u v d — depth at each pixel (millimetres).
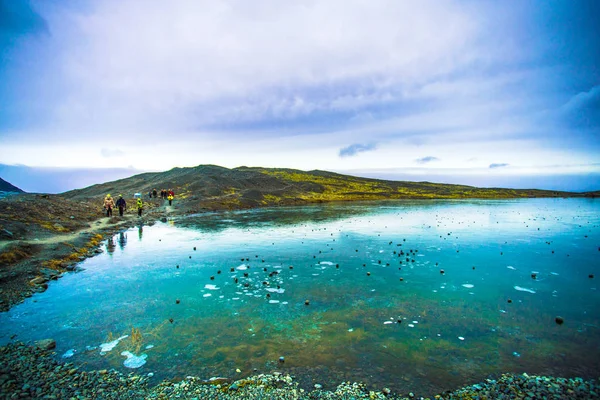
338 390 8227
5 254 18906
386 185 137375
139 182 93062
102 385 8430
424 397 7973
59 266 19875
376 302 14297
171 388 8328
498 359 9711
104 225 36219
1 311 13328
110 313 13242
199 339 11000
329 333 11406
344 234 32469
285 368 9250
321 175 148750
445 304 14031
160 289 16203
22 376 8711
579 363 9484
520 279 17484
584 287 16125
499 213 55125
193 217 48906
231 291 15875
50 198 42094
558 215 51125
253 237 31109
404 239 29344
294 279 17750
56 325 12109
